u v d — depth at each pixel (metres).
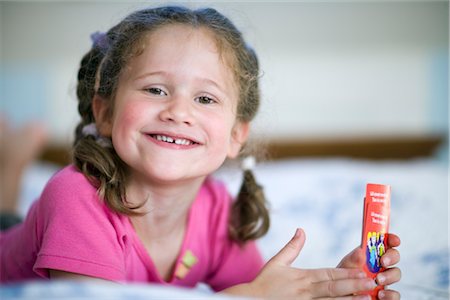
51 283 0.61
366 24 2.77
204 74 1.04
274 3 2.78
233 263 1.27
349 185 1.96
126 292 0.60
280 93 2.80
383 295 0.92
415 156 2.76
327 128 2.79
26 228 1.11
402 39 2.76
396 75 2.76
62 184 1.02
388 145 2.77
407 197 1.79
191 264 1.20
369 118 2.78
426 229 1.53
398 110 2.76
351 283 0.88
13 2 2.90
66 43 2.88
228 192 1.32
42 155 2.84
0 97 2.88
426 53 2.74
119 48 1.09
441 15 2.74
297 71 2.79
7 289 0.58
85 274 0.94
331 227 1.64
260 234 1.29
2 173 2.07
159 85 1.02
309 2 2.78
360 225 1.61
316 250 1.49
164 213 1.11
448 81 2.73
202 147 1.04
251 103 1.23
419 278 1.21
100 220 1.00
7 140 2.12
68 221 0.97
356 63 2.77
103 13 2.86
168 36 1.05
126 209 1.03
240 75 1.15
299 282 0.90
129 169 1.08
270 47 2.79
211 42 1.07
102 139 1.12
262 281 0.90
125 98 1.04
